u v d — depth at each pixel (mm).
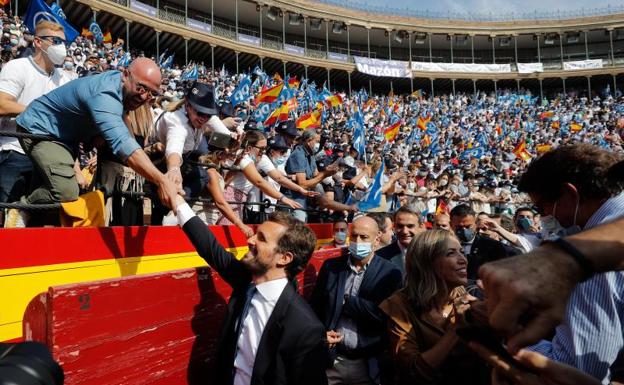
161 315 2566
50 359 996
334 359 3545
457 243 3098
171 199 2904
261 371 2566
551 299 757
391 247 5465
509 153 28359
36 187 3498
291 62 41781
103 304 2207
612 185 1595
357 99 38125
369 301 3705
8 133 2826
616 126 37375
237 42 38219
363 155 12453
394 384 3539
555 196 1713
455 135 34250
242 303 2838
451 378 2789
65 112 3039
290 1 41438
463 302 2551
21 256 2703
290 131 6910
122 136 2816
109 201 4367
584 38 49156
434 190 11562
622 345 1504
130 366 2326
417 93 43625
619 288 1499
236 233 5027
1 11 19500
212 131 4168
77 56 19547
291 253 2799
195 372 2793
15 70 3693
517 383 1390
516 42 50562
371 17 45562
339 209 6438
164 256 3852
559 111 43344
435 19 47562
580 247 802
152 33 34688
